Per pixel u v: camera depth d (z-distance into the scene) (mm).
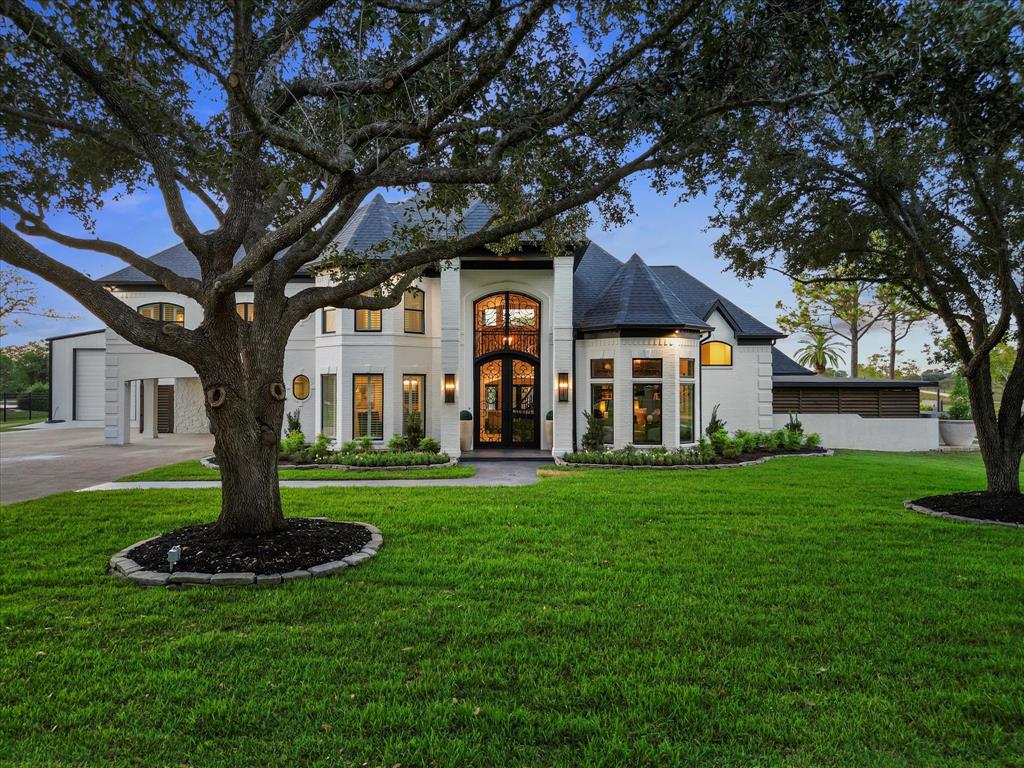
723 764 3102
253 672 4008
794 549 7098
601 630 4723
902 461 17812
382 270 7023
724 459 16609
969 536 7801
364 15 6688
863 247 10703
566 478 13188
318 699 3678
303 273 19266
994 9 5395
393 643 4457
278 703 3615
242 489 6953
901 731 3367
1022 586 5770
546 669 4043
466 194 8922
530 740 3283
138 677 3934
